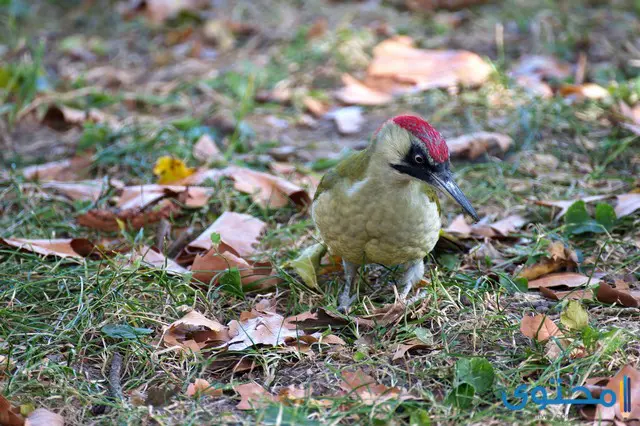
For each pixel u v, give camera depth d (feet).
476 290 28.76
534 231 34.27
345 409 23.32
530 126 42.11
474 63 48.42
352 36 54.08
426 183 27.37
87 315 27.71
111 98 48.37
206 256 30.91
